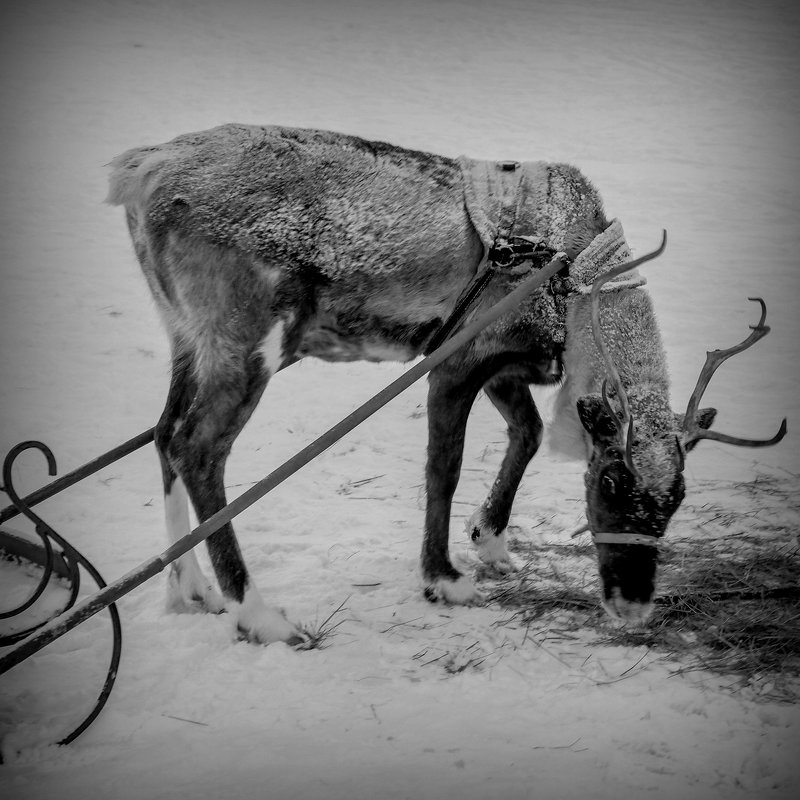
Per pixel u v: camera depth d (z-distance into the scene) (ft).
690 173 50.34
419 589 17.97
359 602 17.46
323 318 17.11
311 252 16.56
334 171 16.92
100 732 13.74
